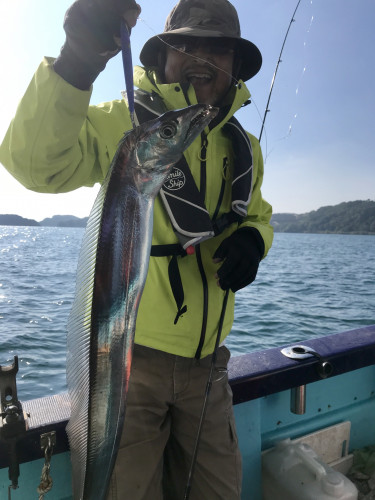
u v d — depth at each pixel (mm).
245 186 1618
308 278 20203
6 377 1554
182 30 1566
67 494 1743
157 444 1555
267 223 1898
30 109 1147
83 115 1183
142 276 1131
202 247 1622
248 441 2141
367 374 2602
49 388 5691
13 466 1517
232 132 1686
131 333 1131
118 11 1013
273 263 30203
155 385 1536
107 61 1109
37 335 8312
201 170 1608
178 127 1110
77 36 1037
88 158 1387
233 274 1477
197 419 1595
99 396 1112
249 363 2189
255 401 2152
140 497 1477
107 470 1155
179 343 1546
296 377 2178
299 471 2104
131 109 1067
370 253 46500
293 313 11289
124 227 1093
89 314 1091
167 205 1451
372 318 11008
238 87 1660
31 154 1188
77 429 1153
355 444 2578
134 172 1102
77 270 1130
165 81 1747
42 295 13461
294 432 2359
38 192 1400
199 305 1567
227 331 1723
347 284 18062
